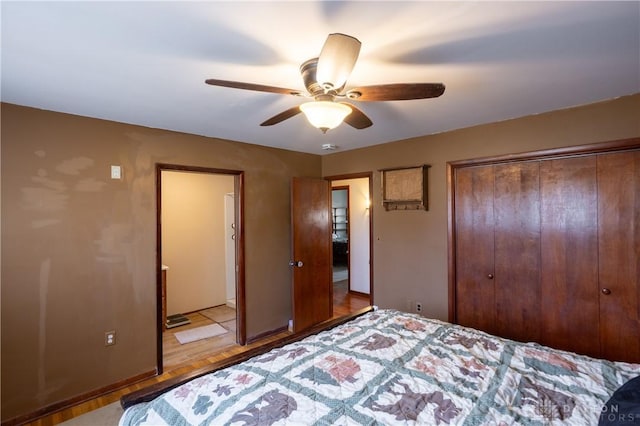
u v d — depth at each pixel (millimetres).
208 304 5109
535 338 2826
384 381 1533
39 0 1207
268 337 3938
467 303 3223
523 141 2840
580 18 1391
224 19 1368
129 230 2846
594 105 2490
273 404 1364
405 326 2240
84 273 2617
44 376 2438
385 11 1324
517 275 2912
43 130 2445
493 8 1312
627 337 2406
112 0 1219
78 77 1923
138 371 2893
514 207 2922
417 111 2672
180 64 1778
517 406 1342
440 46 1620
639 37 1552
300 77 1961
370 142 3812
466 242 3221
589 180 2547
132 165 2877
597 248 2521
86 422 2365
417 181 3488
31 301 2389
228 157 3578
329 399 1395
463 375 1582
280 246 4090
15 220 2326
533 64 1839
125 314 2820
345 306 5223
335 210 9953
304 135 3434
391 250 3797
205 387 1526
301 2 1254
